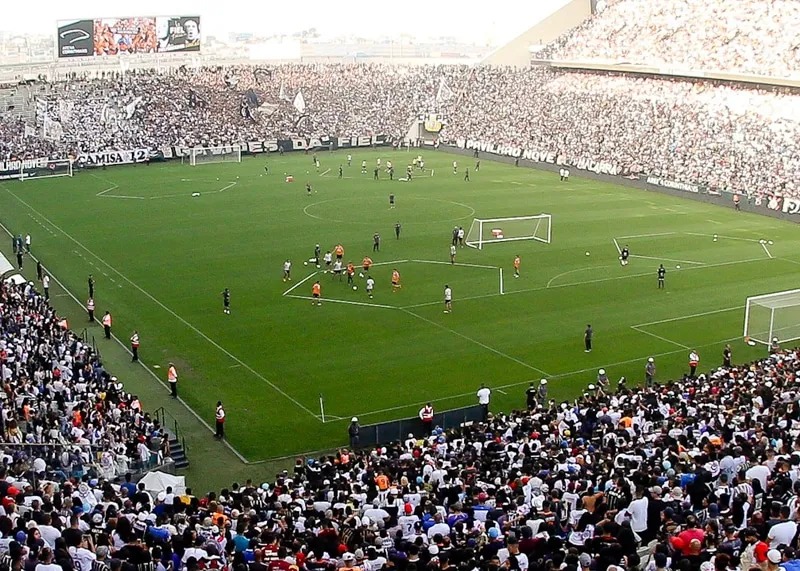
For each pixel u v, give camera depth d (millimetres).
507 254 84438
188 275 76438
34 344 51156
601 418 41844
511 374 56344
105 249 84875
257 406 51562
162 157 136750
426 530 25891
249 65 174000
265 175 126062
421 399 52531
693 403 43375
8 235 89750
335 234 91375
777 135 121312
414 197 111500
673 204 109750
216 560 22719
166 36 160250
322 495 31641
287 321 65125
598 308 69062
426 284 74438
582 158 131500
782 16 137625
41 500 26094
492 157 145000
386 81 166125
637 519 25078
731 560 20797
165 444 44031
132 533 23672
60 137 134250
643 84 147250
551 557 21344
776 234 94062
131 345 60344
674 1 155250
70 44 154000
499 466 34125
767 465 30031
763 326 63125
